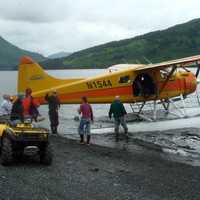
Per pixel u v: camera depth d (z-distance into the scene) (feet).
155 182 33.99
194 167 40.60
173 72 68.85
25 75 69.92
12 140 35.12
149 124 62.49
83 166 38.34
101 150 47.24
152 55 625.82
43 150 36.88
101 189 30.71
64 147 47.96
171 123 63.41
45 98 68.03
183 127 64.23
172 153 47.62
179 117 66.64
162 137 57.41
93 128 62.80
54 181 32.01
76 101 66.85
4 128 37.55
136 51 655.35
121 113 54.75
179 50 625.00
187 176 36.68
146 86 69.46
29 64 69.77
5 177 32.12
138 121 66.08
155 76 69.82
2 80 313.53
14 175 32.94
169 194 30.81
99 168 38.06
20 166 36.22
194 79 75.25
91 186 31.37
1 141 37.63
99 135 58.13
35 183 31.01
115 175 35.55
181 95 72.74
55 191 29.32
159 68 69.67
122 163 40.93
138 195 29.89
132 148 49.73
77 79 68.54
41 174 33.83
